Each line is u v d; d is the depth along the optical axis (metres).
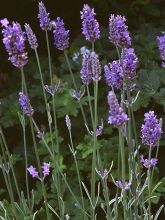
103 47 1.44
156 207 1.29
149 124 0.97
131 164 1.02
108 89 1.33
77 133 1.32
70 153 1.29
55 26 1.06
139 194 1.03
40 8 1.05
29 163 1.33
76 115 1.27
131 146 1.01
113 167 1.23
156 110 1.32
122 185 0.92
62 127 1.33
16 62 0.95
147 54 1.39
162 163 1.28
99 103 1.33
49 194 1.24
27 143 1.36
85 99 1.28
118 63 1.00
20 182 1.33
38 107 1.32
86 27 1.00
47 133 1.29
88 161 1.26
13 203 1.03
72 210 1.21
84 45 1.45
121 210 1.20
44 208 1.23
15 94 1.37
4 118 1.33
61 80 1.33
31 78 1.44
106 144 1.25
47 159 1.28
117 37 0.98
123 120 0.88
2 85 1.46
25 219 1.07
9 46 0.94
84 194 1.28
